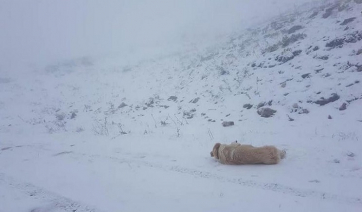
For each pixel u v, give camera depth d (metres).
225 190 5.27
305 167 5.90
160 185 5.77
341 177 5.24
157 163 7.13
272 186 5.22
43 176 6.93
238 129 9.09
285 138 7.75
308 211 4.28
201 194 5.19
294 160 6.34
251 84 12.16
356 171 5.40
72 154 8.80
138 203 5.05
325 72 10.63
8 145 11.05
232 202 4.79
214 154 6.98
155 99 14.70
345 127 7.59
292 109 9.43
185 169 6.55
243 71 13.67
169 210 4.70
